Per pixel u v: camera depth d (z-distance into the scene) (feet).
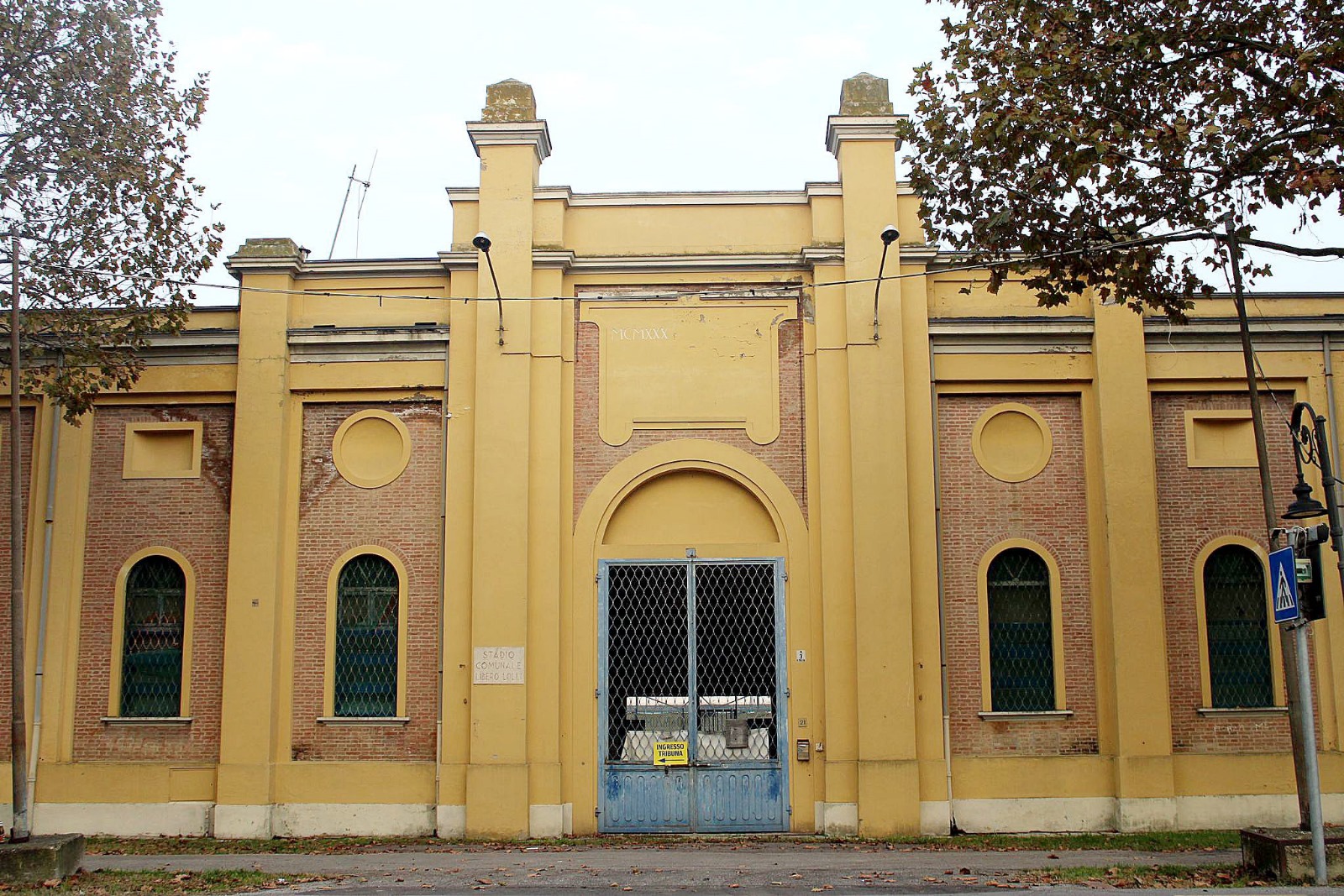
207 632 54.39
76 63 46.60
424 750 52.65
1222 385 55.11
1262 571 54.19
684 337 55.11
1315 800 37.65
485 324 54.13
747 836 51.01
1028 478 54.34
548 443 53.57
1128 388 53.88
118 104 47.44
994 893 37.35
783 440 54.29
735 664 52.90
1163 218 42.42
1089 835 50.80
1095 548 53.67
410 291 56.39
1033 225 42.91
